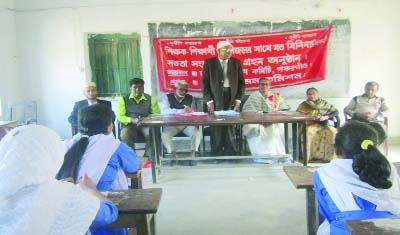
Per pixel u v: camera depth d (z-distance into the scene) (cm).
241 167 451
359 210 142
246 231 273
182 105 495
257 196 348
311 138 455
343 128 159
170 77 557
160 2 544
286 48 548
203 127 499
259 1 541
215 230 277
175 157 456
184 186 385
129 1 545
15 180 106
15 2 546
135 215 168
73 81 561
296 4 540
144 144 536
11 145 110
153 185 392
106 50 554
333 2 539
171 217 304
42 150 112
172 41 549
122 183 203
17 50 555
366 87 482
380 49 547
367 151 144
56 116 569
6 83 525
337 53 548
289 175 212
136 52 554
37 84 564
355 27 543
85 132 206
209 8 544
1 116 513
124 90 562
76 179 182
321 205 157
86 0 546
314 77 553
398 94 555
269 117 405
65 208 116
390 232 120
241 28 546
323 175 155
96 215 127
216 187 379
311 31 543
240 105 508
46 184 112
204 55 551
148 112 489
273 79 555
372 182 142
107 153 192
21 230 103
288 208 316
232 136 482
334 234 145
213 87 484
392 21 542
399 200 142
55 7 548
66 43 554
